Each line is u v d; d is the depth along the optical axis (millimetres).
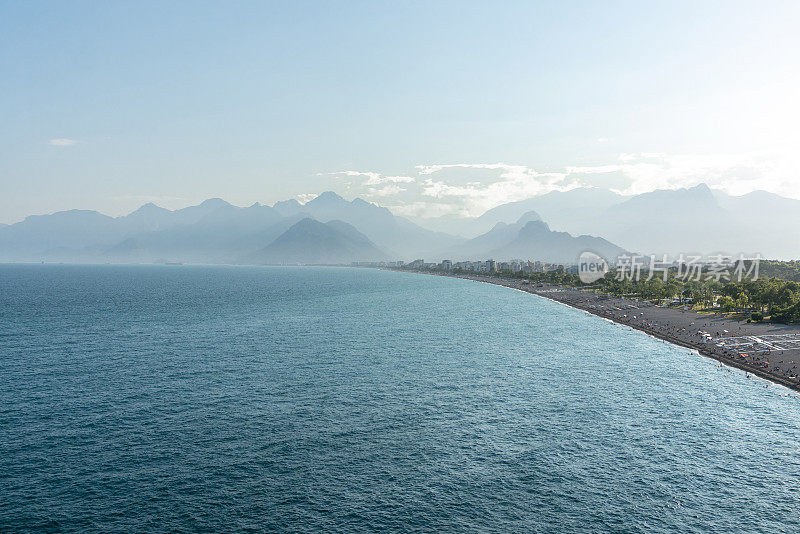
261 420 95125
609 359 154250
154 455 79750
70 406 102250
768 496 70250
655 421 98125
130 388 115312
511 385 121562
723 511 66312
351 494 69000
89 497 67438
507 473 75438
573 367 142375
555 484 72438
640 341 187875
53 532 59938
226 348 164250
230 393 111750
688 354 163750
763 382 128500
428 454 81312
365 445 84375
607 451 83625
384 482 72250
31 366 137000
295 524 62094
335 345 170875
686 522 63719
